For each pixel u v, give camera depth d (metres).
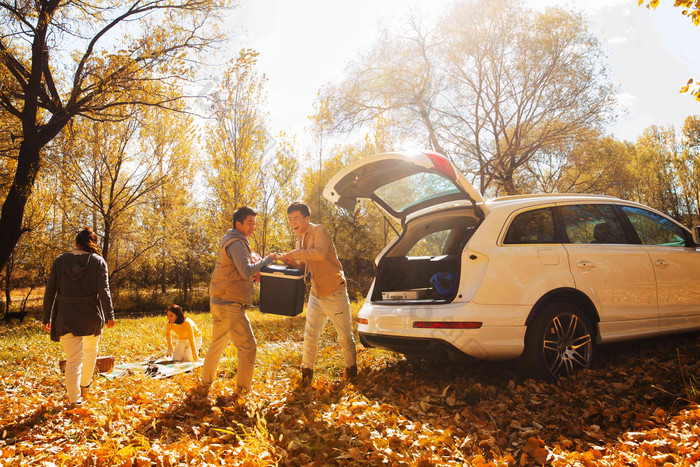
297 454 2.74
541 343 3.83
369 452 2.67
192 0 12.56
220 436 2.98
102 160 19.94
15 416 3.78
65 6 12.17
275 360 5.55
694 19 4.19
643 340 4.96
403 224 5.12
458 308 3.79
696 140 33.25
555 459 2.54
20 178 12.31
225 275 3.92
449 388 3.96
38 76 12.24
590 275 4.20
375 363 5.00
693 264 4.98
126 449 2.67
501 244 4.00
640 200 35.62
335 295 4.30
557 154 22.02
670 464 2.30
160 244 22.03
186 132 21.58
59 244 19.50
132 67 12.13
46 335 10.27
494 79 17.78
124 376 5.11
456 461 2.63
